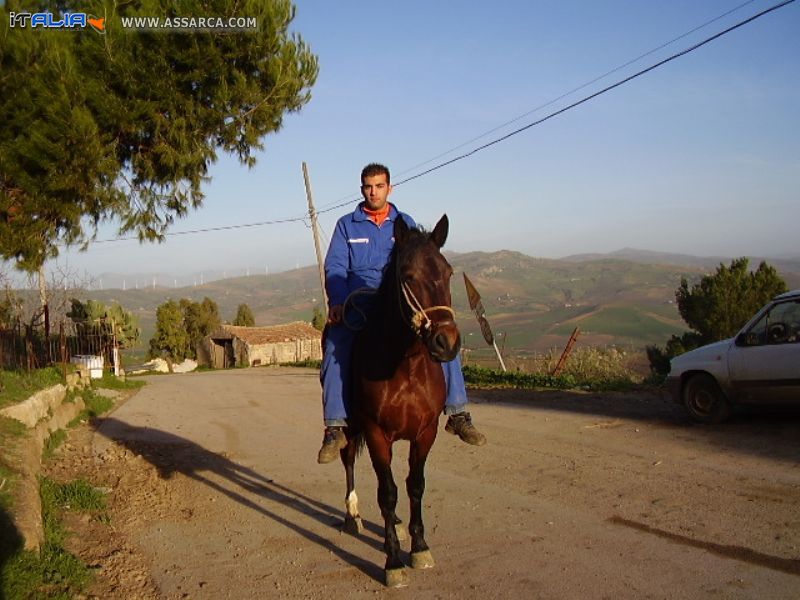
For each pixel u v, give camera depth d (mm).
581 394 14391
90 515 6746
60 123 9094
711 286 23281
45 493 6930
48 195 9719
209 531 6410
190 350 58062
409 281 4469
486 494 7285
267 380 25391
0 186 9727
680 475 7602
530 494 7215
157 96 10203
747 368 9445
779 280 22719
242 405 16688
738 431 9500
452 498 7191
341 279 5426
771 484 7055
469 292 16750
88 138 9297
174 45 10047
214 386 22812
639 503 6688
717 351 9891
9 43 8914
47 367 14805
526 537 5879
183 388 22125
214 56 10180
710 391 10016
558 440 9875
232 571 5402
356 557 5621
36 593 4531
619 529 5977
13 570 4637
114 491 7793
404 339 4746
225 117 11000
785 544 5414
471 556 5500
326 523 6551
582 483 7523
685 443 9109
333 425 5270
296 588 5039
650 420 10852
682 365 10328
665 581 4832
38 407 10125
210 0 9906
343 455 6281
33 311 16016
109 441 11133
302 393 19406
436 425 5199
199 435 12062
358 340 5242
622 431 10195
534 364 19109
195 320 59531
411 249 4594
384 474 5074
